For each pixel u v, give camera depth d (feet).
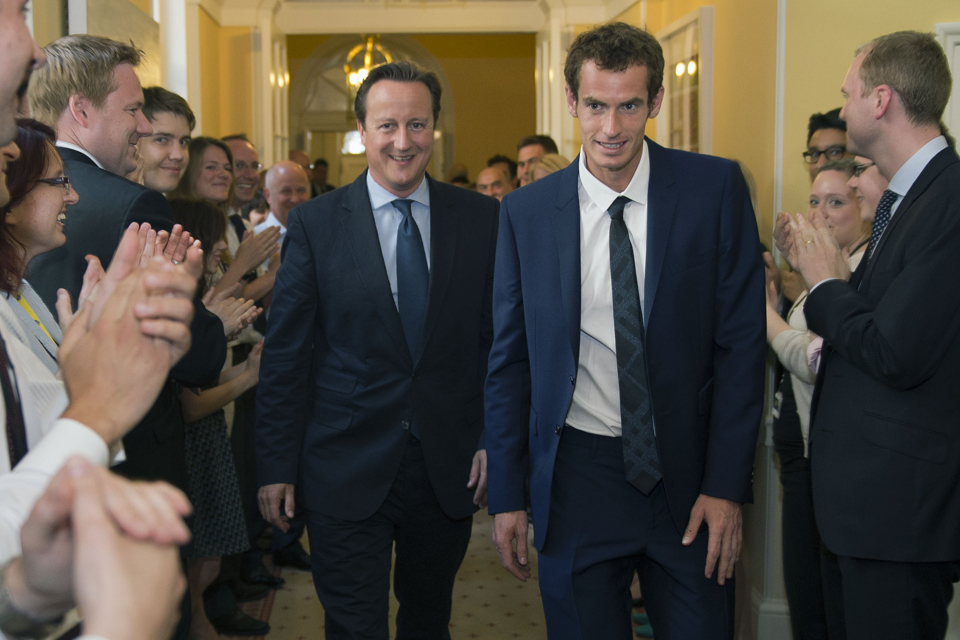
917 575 5.23
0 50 2.61
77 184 5.55
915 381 5.08
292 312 7.16
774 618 9.85
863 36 9.60
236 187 14.70
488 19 29.22
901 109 5.41
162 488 1.82
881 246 5.47
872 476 5.27
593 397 5.77
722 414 5.58
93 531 1.65
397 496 7.18
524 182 15.99
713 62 13.14
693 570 5.61
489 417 6.23
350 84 34.71
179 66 19.52
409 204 7.31
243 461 11.60
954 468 5.15
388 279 7.14
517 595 11.70
